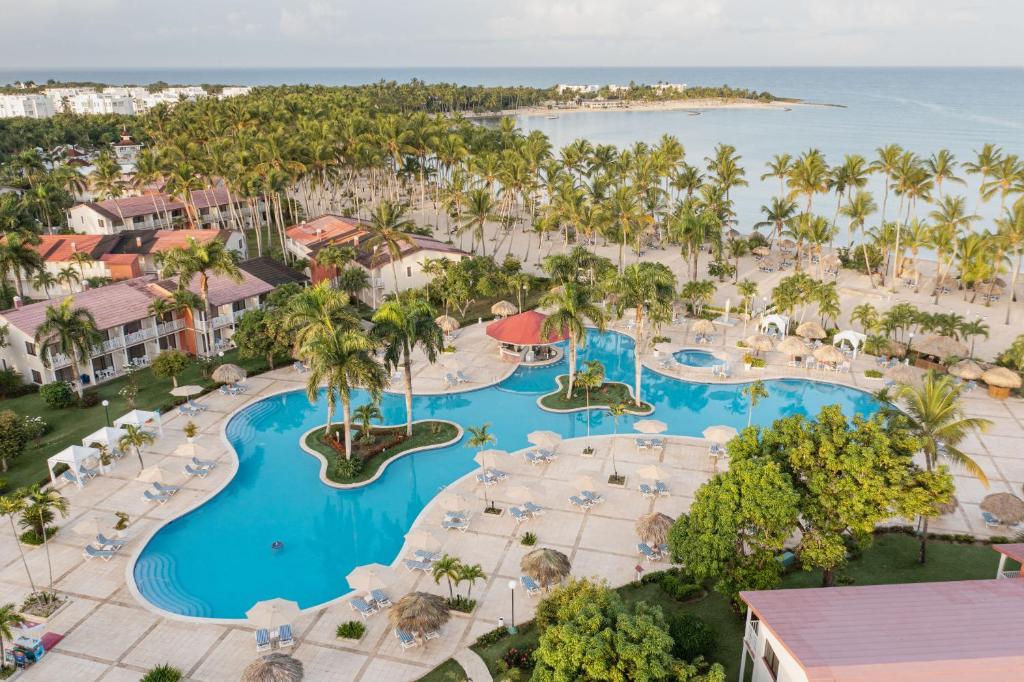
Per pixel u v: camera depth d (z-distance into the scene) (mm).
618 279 50750
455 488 42875
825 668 21625
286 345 59906
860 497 27969
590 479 40094
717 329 71938
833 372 60344
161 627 31516
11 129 175000
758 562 29047
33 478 43875
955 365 57219
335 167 118750
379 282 79438
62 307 52438
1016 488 42125
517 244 108438
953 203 80250
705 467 45188
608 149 124375
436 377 60156
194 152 112562
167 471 44656
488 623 31609
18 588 34031
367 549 37781
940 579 33562
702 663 23781
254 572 35844
